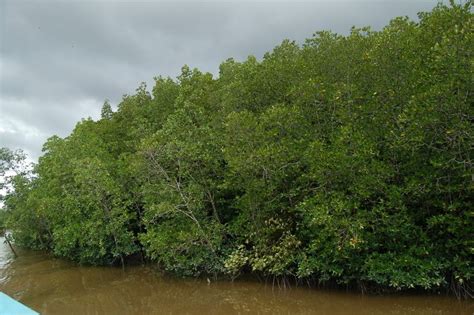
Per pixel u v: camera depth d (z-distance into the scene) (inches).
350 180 612.4
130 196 1066.7
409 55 609.6
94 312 697.6
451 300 587.8
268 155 664.4
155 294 804.6
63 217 1098.1
